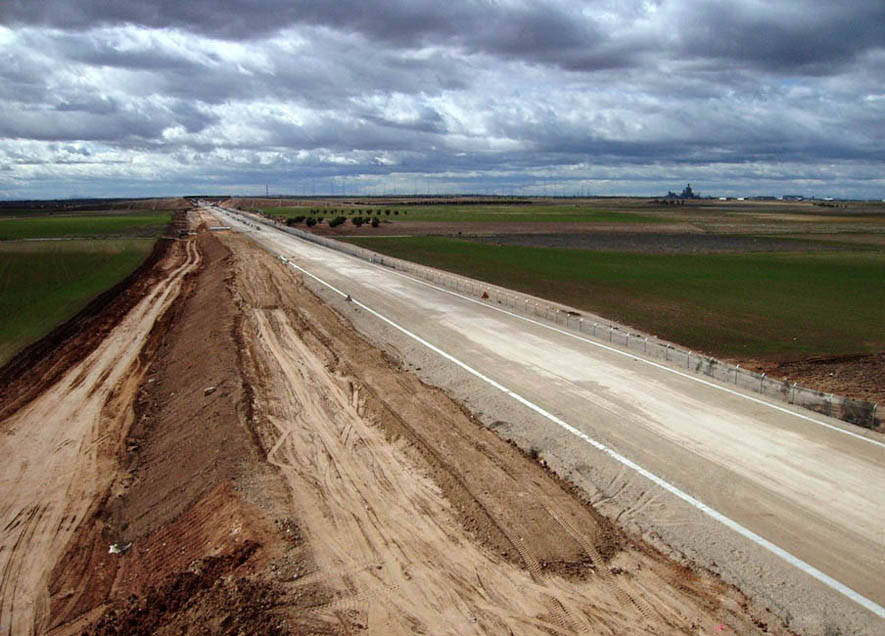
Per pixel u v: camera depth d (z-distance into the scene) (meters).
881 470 14.99
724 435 17.16
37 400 24.64
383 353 26.95
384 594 10.48
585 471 15.09
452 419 18.80
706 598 10.43
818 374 27.77
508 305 38.53
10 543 14.69
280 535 12.28
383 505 13.62
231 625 9.57
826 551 11.66
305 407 20.17
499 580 10.87
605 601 10.34
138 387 26.20
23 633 11.42
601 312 41.31
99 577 13.12
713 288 51.84
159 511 15.31
